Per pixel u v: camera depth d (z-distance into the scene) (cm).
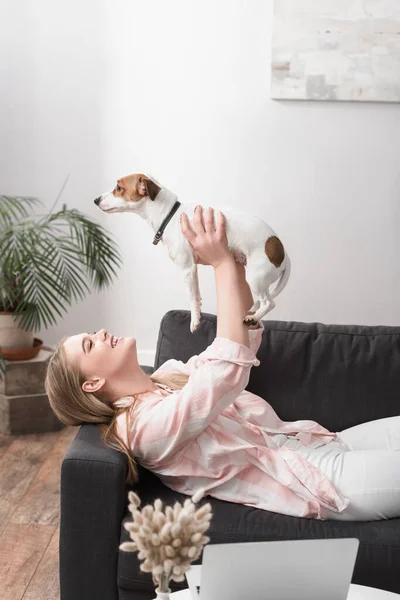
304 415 229
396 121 368
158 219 177
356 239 380
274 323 241
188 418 180
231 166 374
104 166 376
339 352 234
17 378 335
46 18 362
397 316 387
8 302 334
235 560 118
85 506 178
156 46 364
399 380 229
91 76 368
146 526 110
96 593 181
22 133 372
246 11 359
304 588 122
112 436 188
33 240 321
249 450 190
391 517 185
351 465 188
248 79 365
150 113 370
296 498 186
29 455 318
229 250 175
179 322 240
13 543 249
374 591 148
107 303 389
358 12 353
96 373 196
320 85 361
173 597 144
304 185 375
